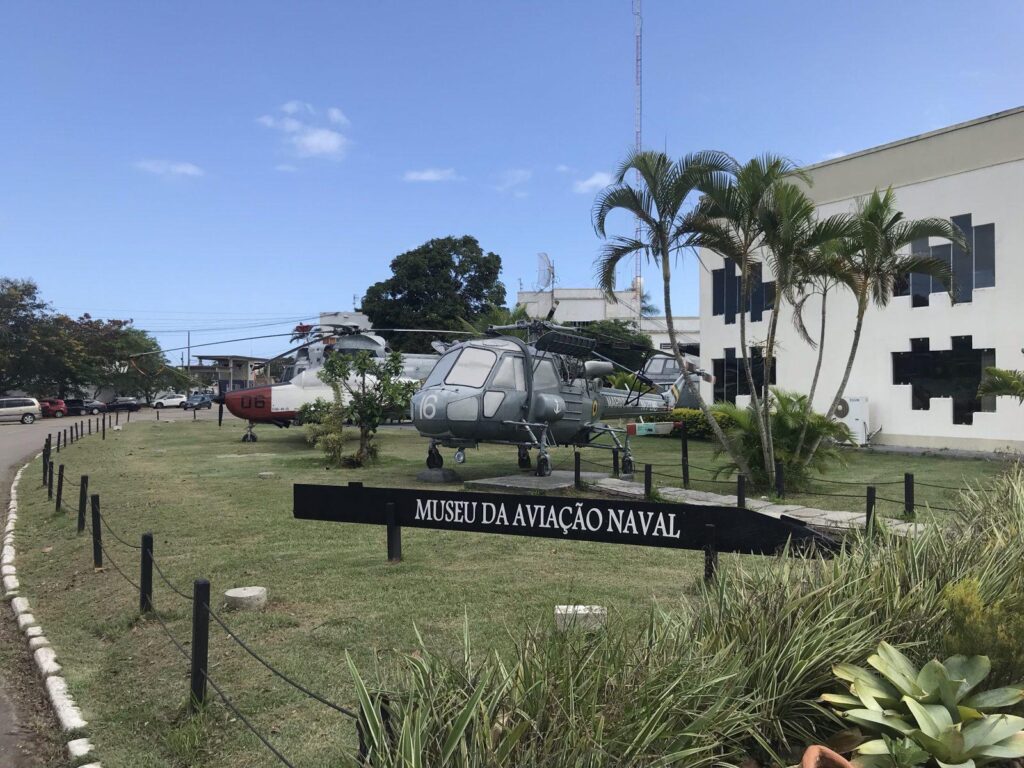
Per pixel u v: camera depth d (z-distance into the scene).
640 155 11.87
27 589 7.57
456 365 14.28
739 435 13.20
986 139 18.70
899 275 13.44
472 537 8.56
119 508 11.27
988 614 3.37
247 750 3.87
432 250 46.09
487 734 2.51
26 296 54.44
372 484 13.52
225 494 12.26
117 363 60.19
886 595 3.82
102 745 4.09
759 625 3.45
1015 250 18.16
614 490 11.87
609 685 2.92
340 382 18.12
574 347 14.84
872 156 20.86
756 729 3.08
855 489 12.76
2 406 42.53
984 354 18.89
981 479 13.20
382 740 2.60
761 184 11.64
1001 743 2.81
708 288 25.72
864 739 3.10
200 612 4.26
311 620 5.68
